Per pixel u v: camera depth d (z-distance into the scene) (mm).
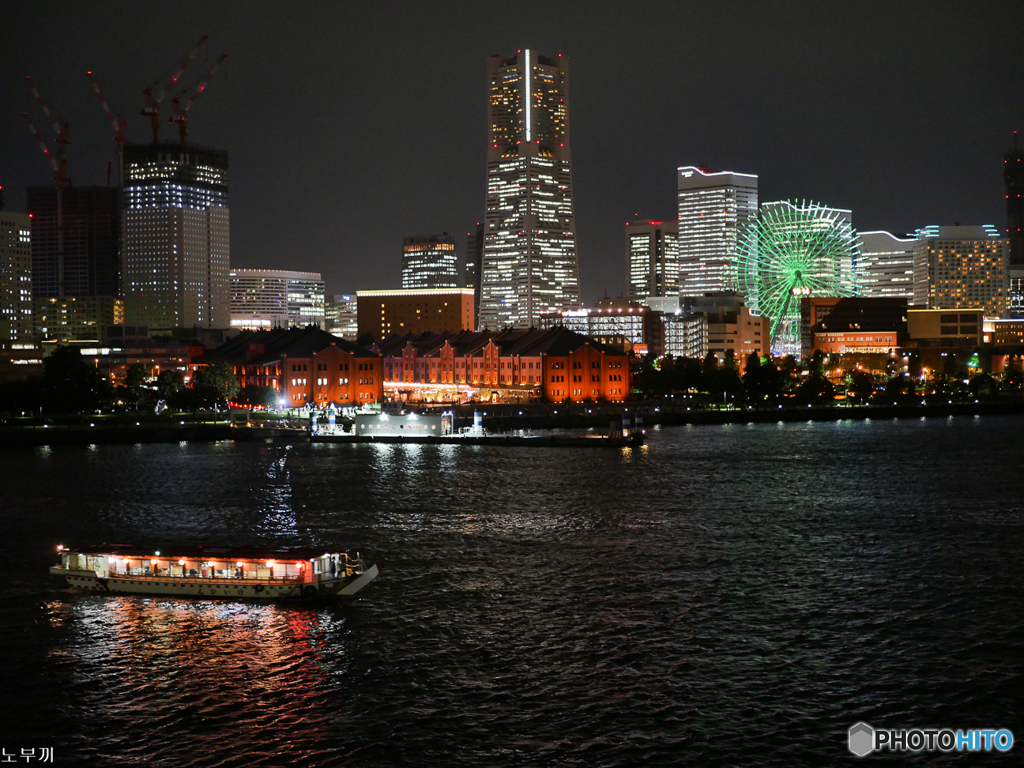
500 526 126562
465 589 96312
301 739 65250
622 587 96875
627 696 71000
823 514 134625
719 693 71250
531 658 77938
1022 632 82875
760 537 119438
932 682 72812
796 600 92312
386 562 107250
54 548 115062
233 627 85375
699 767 61469
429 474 177000
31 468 186875
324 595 93188
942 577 100188
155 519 133000
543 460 199375
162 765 62344
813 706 69375
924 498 148250
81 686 73375
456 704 69875
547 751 63406
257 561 93500
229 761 62719
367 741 64875
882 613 88250
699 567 104500
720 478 170000
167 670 76188
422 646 80562
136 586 94875
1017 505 141875
